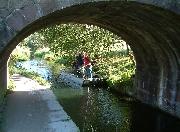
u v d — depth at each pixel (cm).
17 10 979
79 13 1338
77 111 1761
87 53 2747
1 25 972
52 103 1861
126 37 1894
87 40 2728
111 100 2066
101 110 1809
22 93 2134
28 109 1677
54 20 1436
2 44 973
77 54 2953
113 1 1063
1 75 1612
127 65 2419
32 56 5900
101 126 1519
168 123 1612
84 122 1566
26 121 1446
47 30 2789
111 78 2420
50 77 3080
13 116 1526
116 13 1356
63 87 2527
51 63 4312
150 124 1598
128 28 1675
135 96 2044
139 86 1991
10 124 1389
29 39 5928
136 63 2027
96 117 1661
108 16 1455
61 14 1219
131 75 2209
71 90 2408
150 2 1096
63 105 1894
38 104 1811
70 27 2736
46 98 2006
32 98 1973
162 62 1684
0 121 1420
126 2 1090
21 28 983
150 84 1848
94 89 2461
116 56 2722
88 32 2712
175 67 1577
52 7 1003
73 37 2753
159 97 1747
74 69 3050
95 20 1622
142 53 1869
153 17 1286
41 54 5691
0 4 969
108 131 1453
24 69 3375
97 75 2664
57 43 2861
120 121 1614
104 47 2708
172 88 1616
